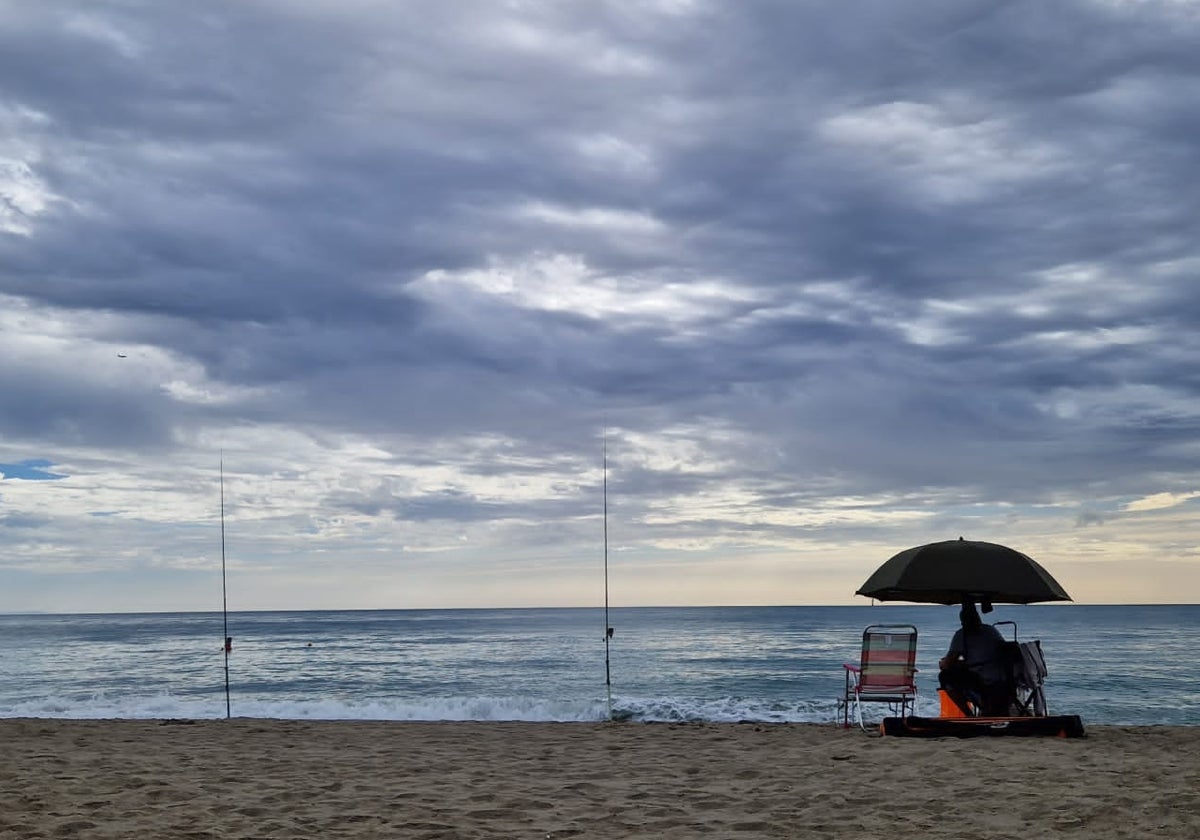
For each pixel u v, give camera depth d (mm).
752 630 72375
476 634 69375
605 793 7160
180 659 43125
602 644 51875
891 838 5465
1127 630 64250
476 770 8430
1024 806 6172
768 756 9062
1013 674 10281
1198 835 5258
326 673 33719
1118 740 9562
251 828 5887
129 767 8508
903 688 11055
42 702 20172
